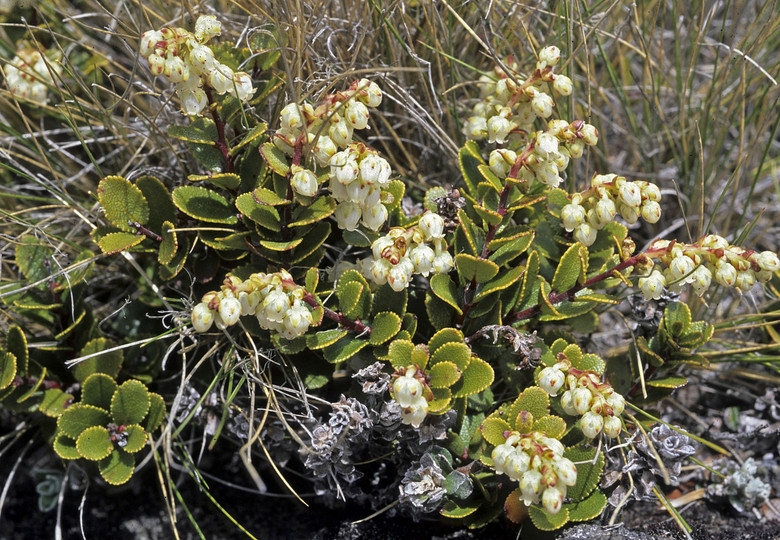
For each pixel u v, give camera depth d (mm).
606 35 341
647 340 297
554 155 266
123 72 342
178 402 280
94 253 316
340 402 272
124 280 323
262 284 254
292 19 293
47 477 321
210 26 266
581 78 356
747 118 351
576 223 270
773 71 345
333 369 289
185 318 285
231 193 283
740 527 298
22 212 305
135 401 285
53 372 300
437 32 324
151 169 313
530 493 250
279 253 281
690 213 350
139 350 306
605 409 257
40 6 340
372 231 277
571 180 312
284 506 311
